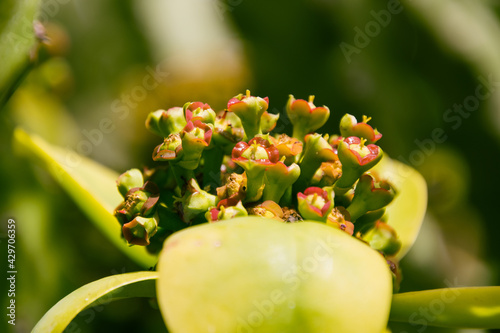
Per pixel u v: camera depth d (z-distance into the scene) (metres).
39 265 0.31
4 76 0.24
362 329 0.21
